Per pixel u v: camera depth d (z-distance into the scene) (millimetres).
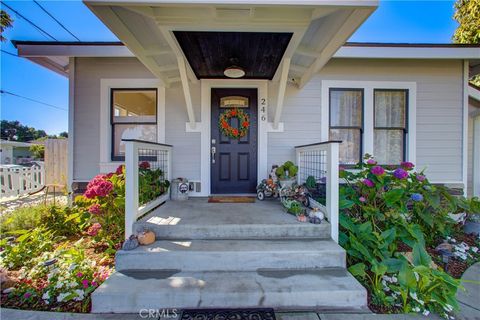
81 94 3932
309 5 1927
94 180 3039
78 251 2420
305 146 3408
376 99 4102
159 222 2572
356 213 3051
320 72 4055
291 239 2498
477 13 6910
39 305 1871
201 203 3469
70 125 3924
